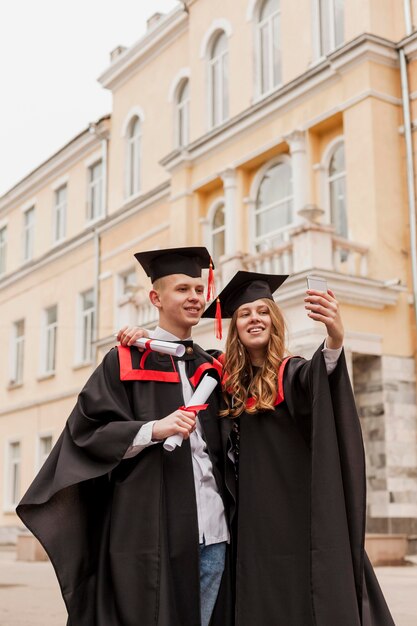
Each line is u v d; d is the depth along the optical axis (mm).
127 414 3484
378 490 12383
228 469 3549
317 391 3258
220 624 3465
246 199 16234
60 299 23469
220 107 17656
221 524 3502
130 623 3205
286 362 3572
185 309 3740
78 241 22609
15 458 24672
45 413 23219
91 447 3342
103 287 21438
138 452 3379
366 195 13203
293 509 3369
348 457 3242
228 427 3617
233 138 16344
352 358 12398
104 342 18000
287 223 15461
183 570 3334
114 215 20859
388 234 13086
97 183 23062
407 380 12836
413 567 11023
